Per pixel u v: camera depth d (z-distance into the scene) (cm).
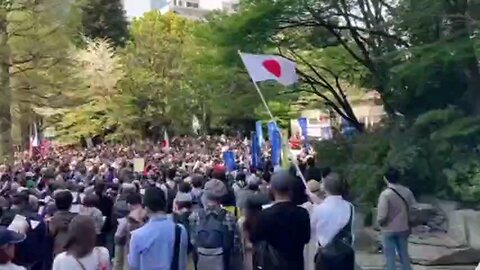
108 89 6047
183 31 6372
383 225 931
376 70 1741
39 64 3706
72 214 782
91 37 7900
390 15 1655
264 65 1170
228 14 1844
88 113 6094
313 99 2216
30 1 3566
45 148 5428
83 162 3209
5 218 878
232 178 1722
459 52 1308
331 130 2641
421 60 1334
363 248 1263
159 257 625
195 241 839
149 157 4056
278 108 2345
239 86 1945
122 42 8006
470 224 1247
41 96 3862
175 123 6400
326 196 766
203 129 6469
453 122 1314
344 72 1983
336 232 689
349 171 1499
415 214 1306
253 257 660
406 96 1578
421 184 1402
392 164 1378
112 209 1156
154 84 6128
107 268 528
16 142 5166
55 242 772
